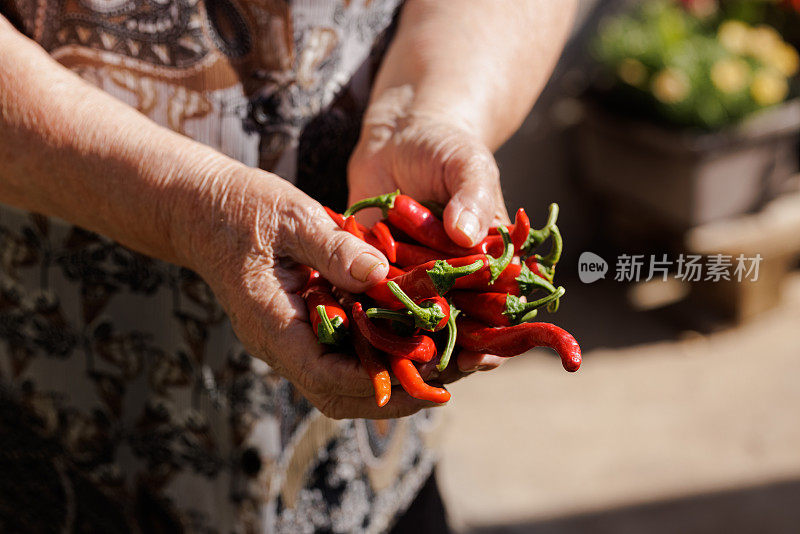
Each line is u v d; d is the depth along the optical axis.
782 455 2.89
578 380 3.31
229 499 1.38
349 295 1.01
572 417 3.12
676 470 2.85
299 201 0.98
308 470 1.42
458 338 1.01
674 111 3.38
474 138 1.17
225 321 1.26
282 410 1.34
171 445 1.38
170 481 1.42
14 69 1.06
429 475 1.69
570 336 0.91
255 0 1.19
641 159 3.53
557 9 1.46
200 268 1.05
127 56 1.18
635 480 2.81
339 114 1.37
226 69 1.21
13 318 1.35
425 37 1.37
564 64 3.75
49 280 1.30
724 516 2.65
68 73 1.11
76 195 1.09
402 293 0.91
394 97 1.32
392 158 1.24
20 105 1.06
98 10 1.16
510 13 1.40
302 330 0.98
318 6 1.26
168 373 1.33
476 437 3.03
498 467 2.89
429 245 1.09
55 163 1.07
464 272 0.93
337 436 1.42
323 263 0.96
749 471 2.83
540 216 3.92
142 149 1.04
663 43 3.54
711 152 3.29
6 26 1.11
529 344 0.95
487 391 3.29
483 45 1.35
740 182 3.44
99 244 1.25
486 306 0.99
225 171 1.02
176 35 1.18
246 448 1.33
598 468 2.87
